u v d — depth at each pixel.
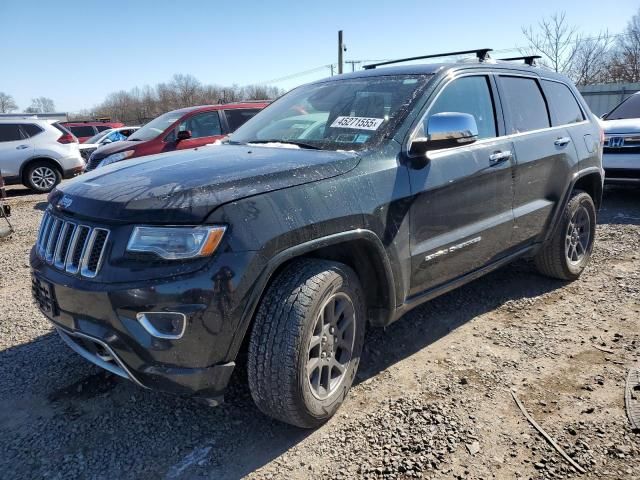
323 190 2.59
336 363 2.75
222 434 2.69
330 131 3.24
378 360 3.37
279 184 2.48
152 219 2.26
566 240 4.43
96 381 3.21
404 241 2.96
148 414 2.87
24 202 11.05
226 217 2.28
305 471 2.40
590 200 4.64
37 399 3.04
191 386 2.30
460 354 3.40
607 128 7.67
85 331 2.39
